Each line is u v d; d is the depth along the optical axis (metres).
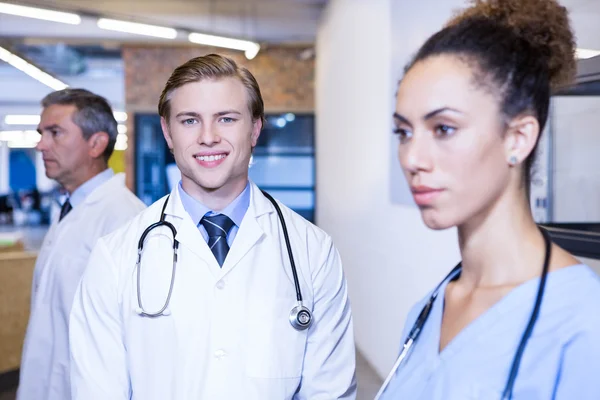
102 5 6.14
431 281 2.73
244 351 1.27
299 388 1.36
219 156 1.28
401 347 0.84
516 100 0.60
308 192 8.07
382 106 3.62
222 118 1.27
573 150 1.50
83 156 2.02
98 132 2.04
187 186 1.37
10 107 13.41
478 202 0.63
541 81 0.61
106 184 2.01
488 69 0.60
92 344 1.32
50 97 2.03
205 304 1.28
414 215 2.97
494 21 0.62
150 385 1.26
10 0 4.41
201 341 1.26
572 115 1.50
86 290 1.34
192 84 1.26
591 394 0.57
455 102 0.61
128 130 7.56
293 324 1.30
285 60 7.69
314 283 1.40
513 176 0.64
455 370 0.66
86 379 1.30
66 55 9.36
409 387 0.72
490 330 0.65
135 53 7.55
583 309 0.59
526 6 0.62
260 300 1.31
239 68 1.32
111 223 1.91
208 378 1.25
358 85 4.36
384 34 3.53
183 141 1.28
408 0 2.87
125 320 1.30
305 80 7.70
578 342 0.58
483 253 0.68
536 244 0.65
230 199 1.37
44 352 1.88
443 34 0.64
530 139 0.61
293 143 8.02
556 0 0.63
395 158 3.27
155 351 1.26
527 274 0.65
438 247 2.63
